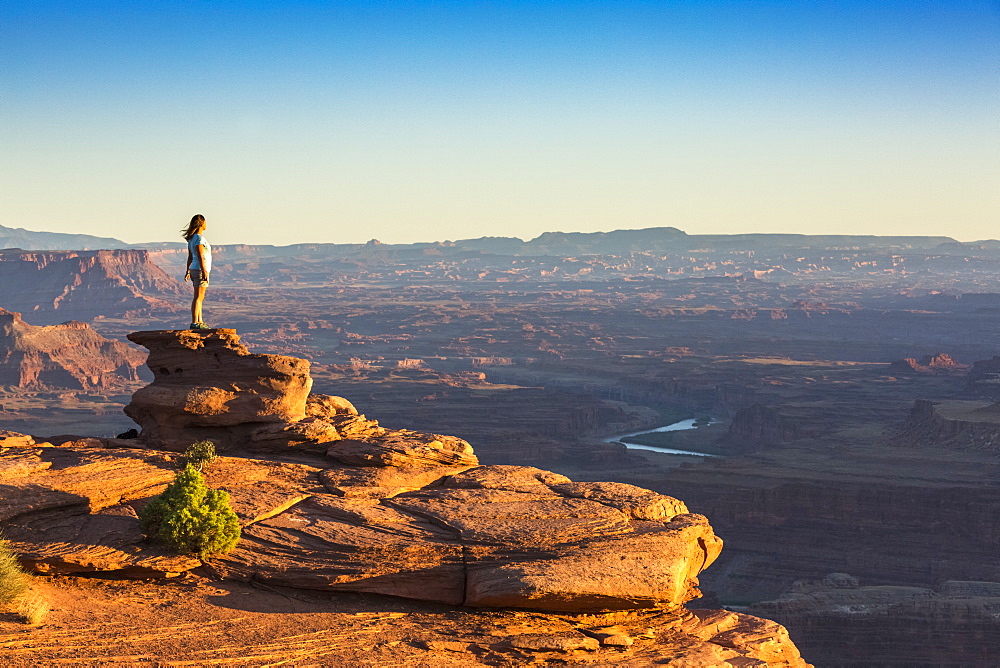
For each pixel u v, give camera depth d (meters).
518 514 25.20
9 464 25.53
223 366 31.20
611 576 23.25
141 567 22.58
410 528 24.62
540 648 21.39
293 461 29.53
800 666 25.69
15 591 20.23
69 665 18.25
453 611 23.00
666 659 21.89
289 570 22.95
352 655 20.16
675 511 26.78
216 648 19.70
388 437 30.64
